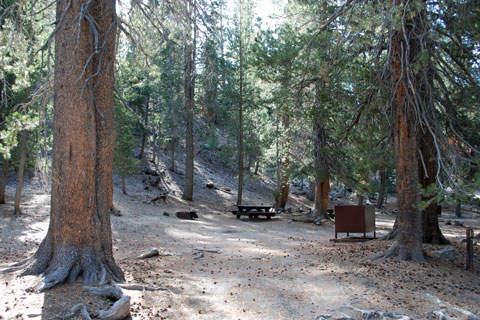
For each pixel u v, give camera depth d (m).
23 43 8.59
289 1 17.48
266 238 16.28
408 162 10.14
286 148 24.67
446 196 7.43
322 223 23.36
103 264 7.25
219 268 9.67
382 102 10.48
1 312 5.15
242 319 6.12
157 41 9.88
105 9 7.64
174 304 6.51
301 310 6.60
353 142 13.95
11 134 7.98
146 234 15.10
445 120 10.59
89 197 7.24
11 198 19.31
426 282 8.21
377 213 35.28
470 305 6.98
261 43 12.45
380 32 9.19
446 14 9.24
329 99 12.15
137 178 30.19
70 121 7.09
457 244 12.76
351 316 6.32
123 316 5.59
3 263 8.23
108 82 7.69
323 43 11.10
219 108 28.28
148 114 34.44
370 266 9.52
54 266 6.86
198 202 28.92
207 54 10.06
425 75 9.09
